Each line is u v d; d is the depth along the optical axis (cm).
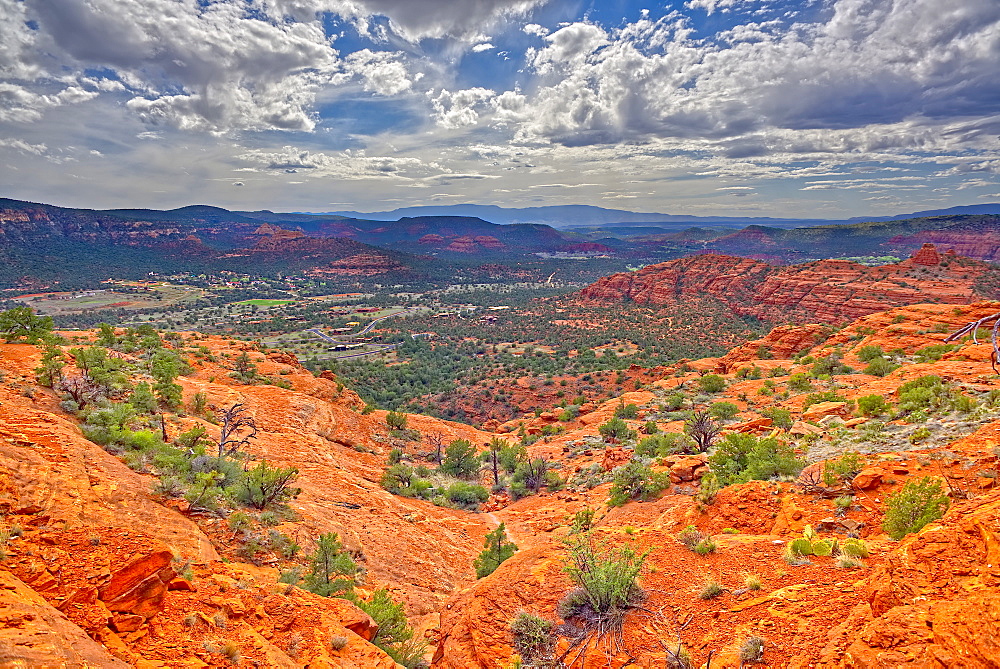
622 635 1057
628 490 2512
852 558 1133
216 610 1113
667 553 1386
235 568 1459
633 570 1164
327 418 4509
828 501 1525
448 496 3612
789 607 1005
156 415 2695
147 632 972
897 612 769
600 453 4291
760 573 1198
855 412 2758
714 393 5875
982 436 1566
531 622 1130
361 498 2858
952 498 1258
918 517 1223
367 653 1188
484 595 1289
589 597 1141
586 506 2923
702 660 930
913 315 7325
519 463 4122
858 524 1368
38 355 2833
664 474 2459
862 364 5625
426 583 2103
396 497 3247
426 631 1673
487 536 2253
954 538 872
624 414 5509
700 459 2573
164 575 1065
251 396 4138
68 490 1285
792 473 1928
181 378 4106
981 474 1303
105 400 2406
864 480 1513
